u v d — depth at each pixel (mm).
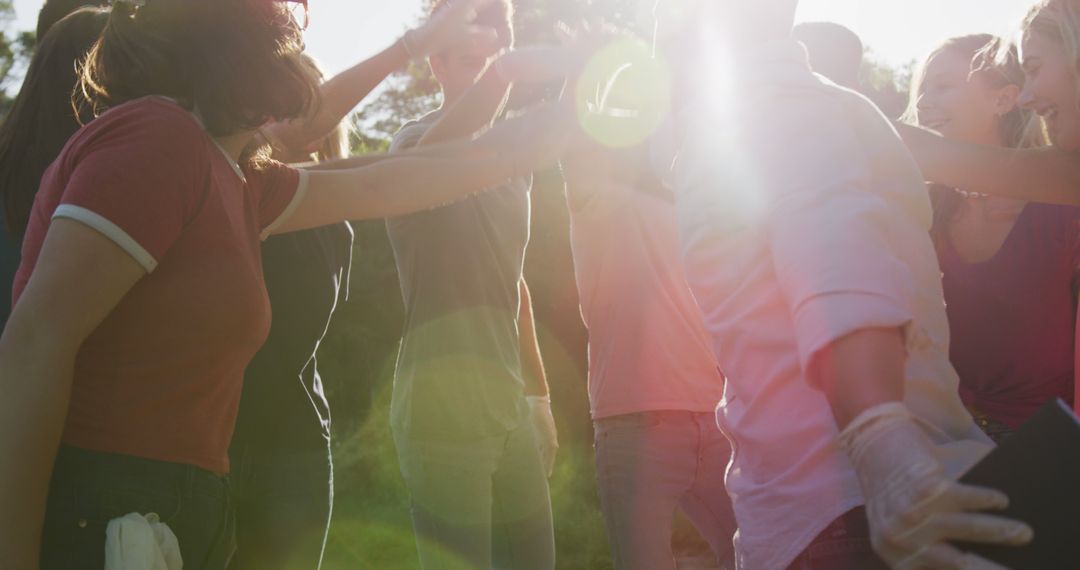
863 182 1914
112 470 2137
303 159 3781
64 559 2109
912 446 1655
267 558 3816
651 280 4145
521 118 3133
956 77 4129
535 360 5035
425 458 4410
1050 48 2715
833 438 1952
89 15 3068
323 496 3934
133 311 2164
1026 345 3553
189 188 2189
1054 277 3502
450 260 4418
